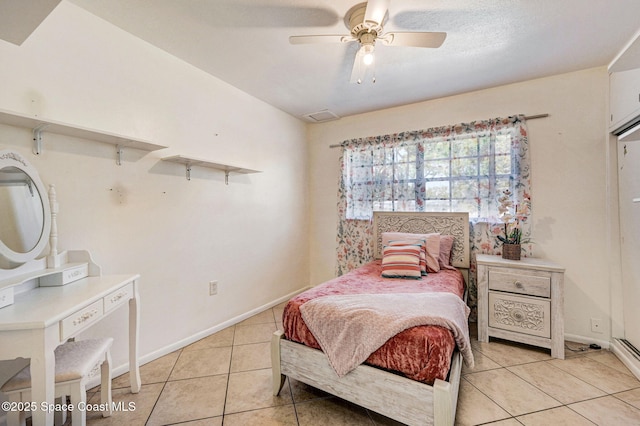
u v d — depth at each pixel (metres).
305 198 3.92
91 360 1.35
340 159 3.61
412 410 1.29
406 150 3.17
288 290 3.62
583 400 1.67
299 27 1.88
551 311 2.17
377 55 2.18
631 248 2.11
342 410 1.62
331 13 1.74
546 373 1.96
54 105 1.62
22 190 1.43
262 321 2.93
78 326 1.22
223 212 2.74
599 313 2.34
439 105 3.04
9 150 1.38
